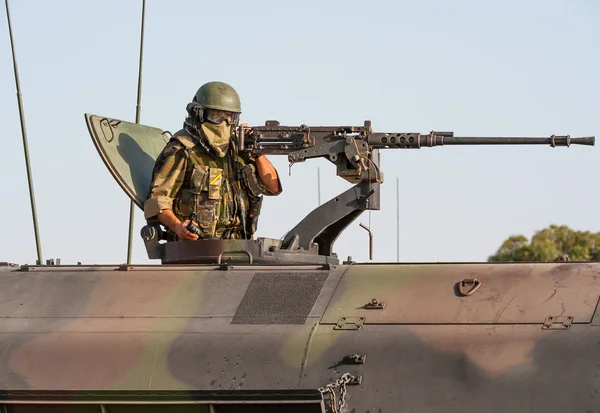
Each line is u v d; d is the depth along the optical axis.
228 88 28.30
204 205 27.70
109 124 29.39
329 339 22.27
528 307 21.89
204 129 27.84
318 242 28.25
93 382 22.75
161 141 30.97
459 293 22.56
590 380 20.66
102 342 23.19
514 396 20.92
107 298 24.20
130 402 22.58
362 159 26.86
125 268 24.94
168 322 23.36
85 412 23.02
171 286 24.25
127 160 29.22
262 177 28.75
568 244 66.00
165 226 27.77
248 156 28.69
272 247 26.27
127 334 23.22
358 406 21.58
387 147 27.06
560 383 20.78
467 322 21.94
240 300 23.62
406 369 21.62
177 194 28.09
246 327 22.91
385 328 22.23
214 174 27.80
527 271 22.70
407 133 26.92
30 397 22.95
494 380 21.11
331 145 27.14
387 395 21.50
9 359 23.28
